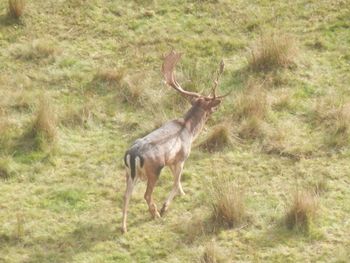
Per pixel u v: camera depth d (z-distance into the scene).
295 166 26.64
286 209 24.33
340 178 26.06
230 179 26.06
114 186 26.00
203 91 30.05
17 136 27.94
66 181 26.22
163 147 23.70
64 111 29.08
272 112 28.95
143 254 23.00
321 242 23.23
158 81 30.58
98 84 30.61
